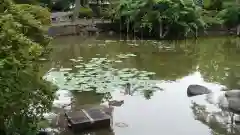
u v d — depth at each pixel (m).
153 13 17.42
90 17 21.17
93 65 10.47
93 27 18.64
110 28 19.39
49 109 4.66
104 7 22.89
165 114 6.27
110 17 19.94
